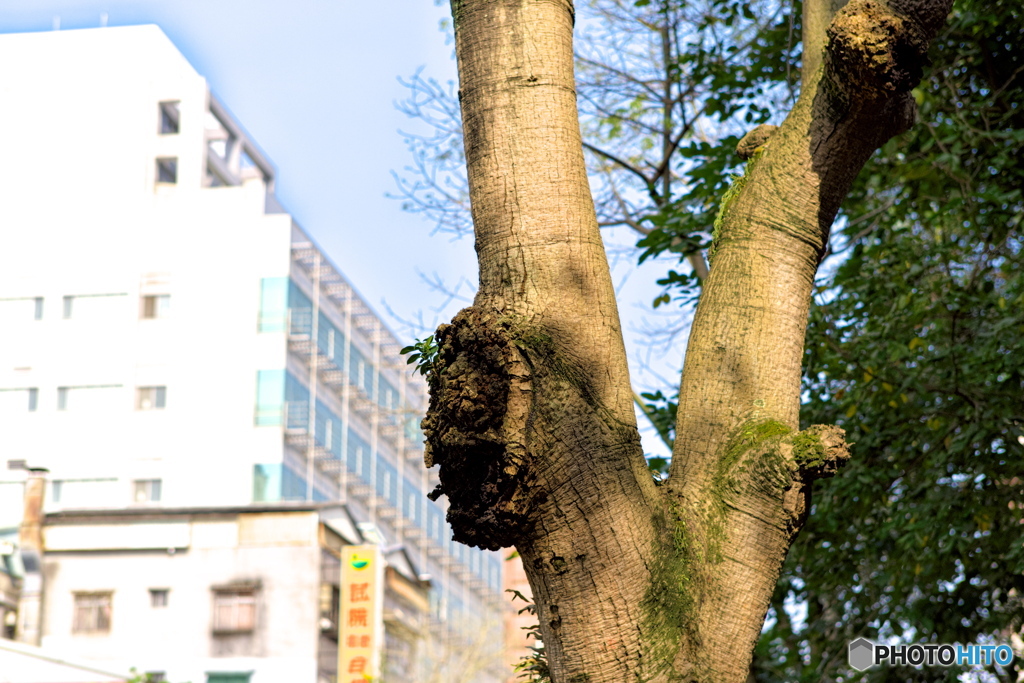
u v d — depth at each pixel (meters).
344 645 25.97
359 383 48.12
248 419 40.16
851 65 3.42
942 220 7.94
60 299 41.66
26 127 43.78
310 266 44.06
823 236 3.56
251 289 41.66
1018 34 7.84
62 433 40.09
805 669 9.28
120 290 41.62
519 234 3.15
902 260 7.93
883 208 7.83
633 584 2.89
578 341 3.04
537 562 2.95
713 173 7.79
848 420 7.95
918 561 7.55
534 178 3.19
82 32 45.06
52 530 29.50
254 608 29.00
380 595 26.70
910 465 7.85
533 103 3.26
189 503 39.22
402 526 51.66
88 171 43.22
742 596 2.97
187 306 41.50
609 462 2.95
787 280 3.44
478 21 3.37
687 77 9.47
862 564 8.56
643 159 10.01
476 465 2.99
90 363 40.84
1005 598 7.48
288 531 29.64
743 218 3.58
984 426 7.21
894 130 3.58
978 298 7.52
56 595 28.97
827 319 7.95
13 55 44.72
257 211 42.66
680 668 2.84
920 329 8.00
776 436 3.13
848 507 7.98
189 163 43.31
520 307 3.07
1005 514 7.45
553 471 2.93
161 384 40.62
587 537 2.90
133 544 29.45
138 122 43.66
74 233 42.44
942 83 8.09
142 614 28.98
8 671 20.36
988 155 7.80
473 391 2.95
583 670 2.88
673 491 3.13
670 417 8.46
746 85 8.84
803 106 3.68
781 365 3.32
